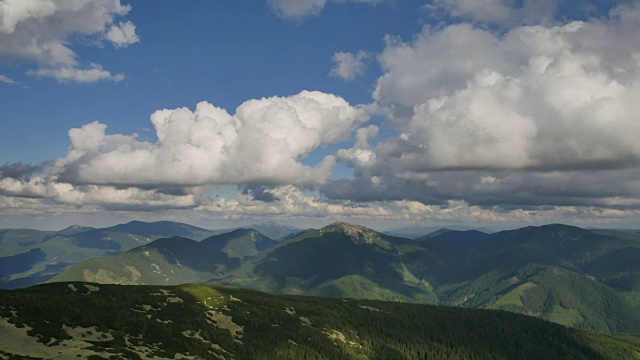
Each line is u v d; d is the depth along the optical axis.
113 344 167.50
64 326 172.75
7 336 150.88
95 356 143.38
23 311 178.00
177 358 173.25
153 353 170.38
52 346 150.62
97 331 177.25
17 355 132.62
